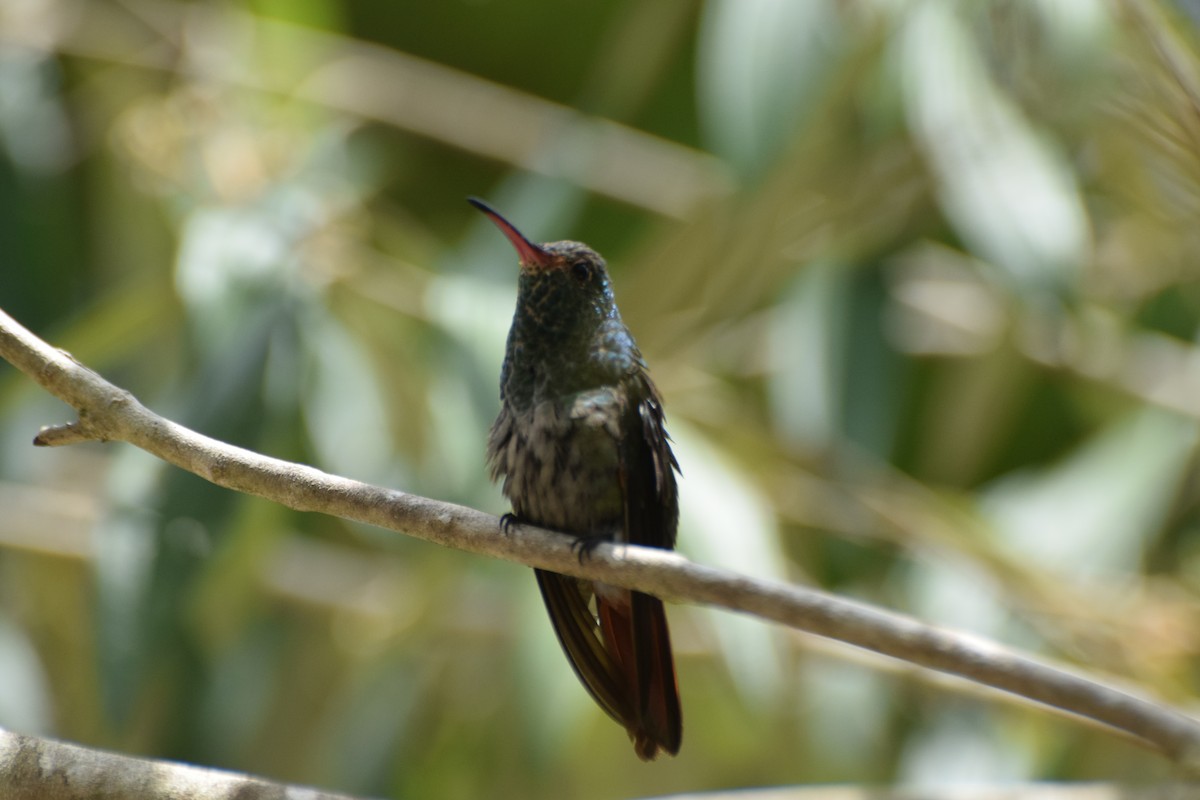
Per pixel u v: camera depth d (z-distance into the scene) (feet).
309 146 36.37
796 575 36.42
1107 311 39.22
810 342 35.65
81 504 38.14
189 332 32.27
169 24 39.65
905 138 34.09
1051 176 30.71
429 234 49.26
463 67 52.44
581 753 39.73
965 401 40.45
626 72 36.32
